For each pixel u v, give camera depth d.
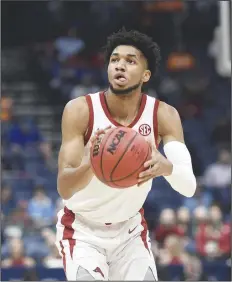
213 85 19.86
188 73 20.23
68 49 20.17
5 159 15.56
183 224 11.35
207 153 17.41
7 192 13.45
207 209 12.39
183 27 21.28
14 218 11.82
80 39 20.33
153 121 5.00
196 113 19.09
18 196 14.22
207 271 9.86
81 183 4.77
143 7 20.25
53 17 20.73
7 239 11.23
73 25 20.56
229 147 17.48
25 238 11.30
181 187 4.95
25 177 15.09
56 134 18.03
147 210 13.59
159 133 5.05
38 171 15.50
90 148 4.69
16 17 20.88
